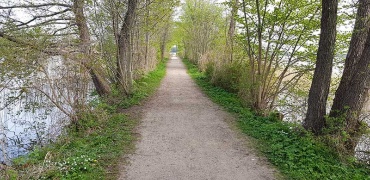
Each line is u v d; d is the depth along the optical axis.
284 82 10.42
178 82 17.66
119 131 7.05
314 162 4.97
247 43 9.52
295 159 5.14
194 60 31.81
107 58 11.30
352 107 5.89
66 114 7.27
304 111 9.52
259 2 8.52
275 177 4.61
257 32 8.94
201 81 17.41
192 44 32.41
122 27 11.50
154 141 6.37
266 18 8.52
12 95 8.77
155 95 12.74
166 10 13.46
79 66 7.45
